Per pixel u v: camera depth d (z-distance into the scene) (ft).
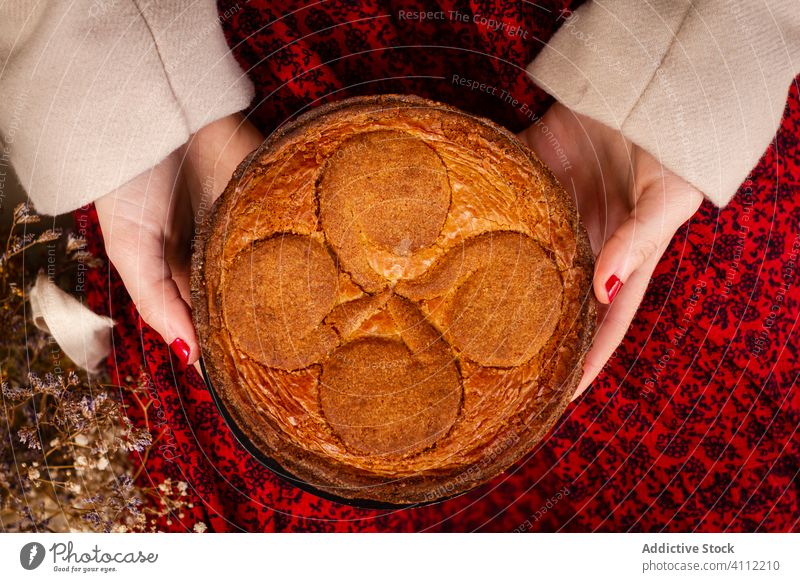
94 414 2.73
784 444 2.84
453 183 2.28
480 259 2.26
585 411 2.86
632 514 2.84
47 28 2.48
